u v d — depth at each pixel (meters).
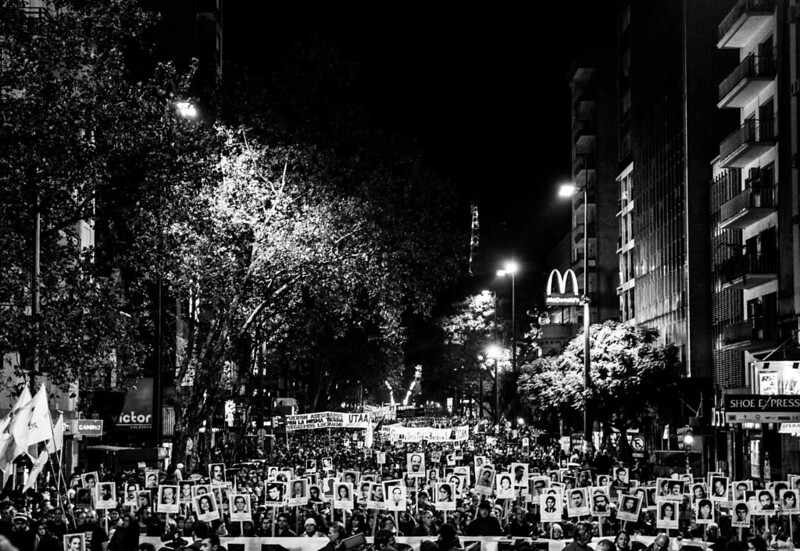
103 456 52.19
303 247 36.53
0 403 36.69
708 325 63.00
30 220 26.06
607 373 59.03
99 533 18.91
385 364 79.19
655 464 52.34
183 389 44.78
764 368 40.22
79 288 26.81
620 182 91.56
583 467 39.44
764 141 48.16
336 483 24.86
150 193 26.94
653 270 73.88
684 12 64.69
